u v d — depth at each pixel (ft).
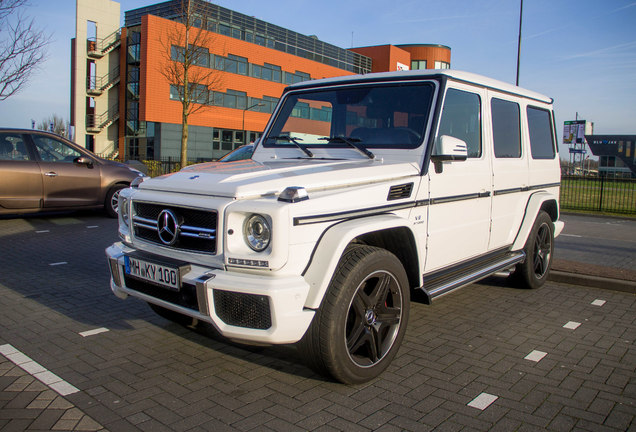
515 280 18.01
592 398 9.97
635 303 16.90
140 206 11.16
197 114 130.11
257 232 8.98
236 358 11.70
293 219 8.82
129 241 11.39
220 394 9.87
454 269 13.47
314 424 8.76
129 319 14.29
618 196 56.85
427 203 11.87
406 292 10.87
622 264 23.40
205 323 13.92
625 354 12.34
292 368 11.18
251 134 145.38
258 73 143.23
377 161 11.91
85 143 131.34
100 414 9.01
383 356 10.53
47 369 10.92
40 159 30.53
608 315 15.51
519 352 12.35
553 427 8.82
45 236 26.96
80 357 11.61
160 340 12.76
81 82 128.88
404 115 12.50
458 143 11.76
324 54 159.74
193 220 9.85
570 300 17.12
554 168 19.11
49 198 30.63
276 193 9.46
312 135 13.98
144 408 9.26
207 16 75.97
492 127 14.76
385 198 10.71
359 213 10.07
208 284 9.00
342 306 9.37
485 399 9.82
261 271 8.84
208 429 8.55
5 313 14.58
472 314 15.39
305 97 14.46
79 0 126.11
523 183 16.62
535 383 10.60
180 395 9.80
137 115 131.03
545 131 18.67
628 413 9.39
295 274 8.99
